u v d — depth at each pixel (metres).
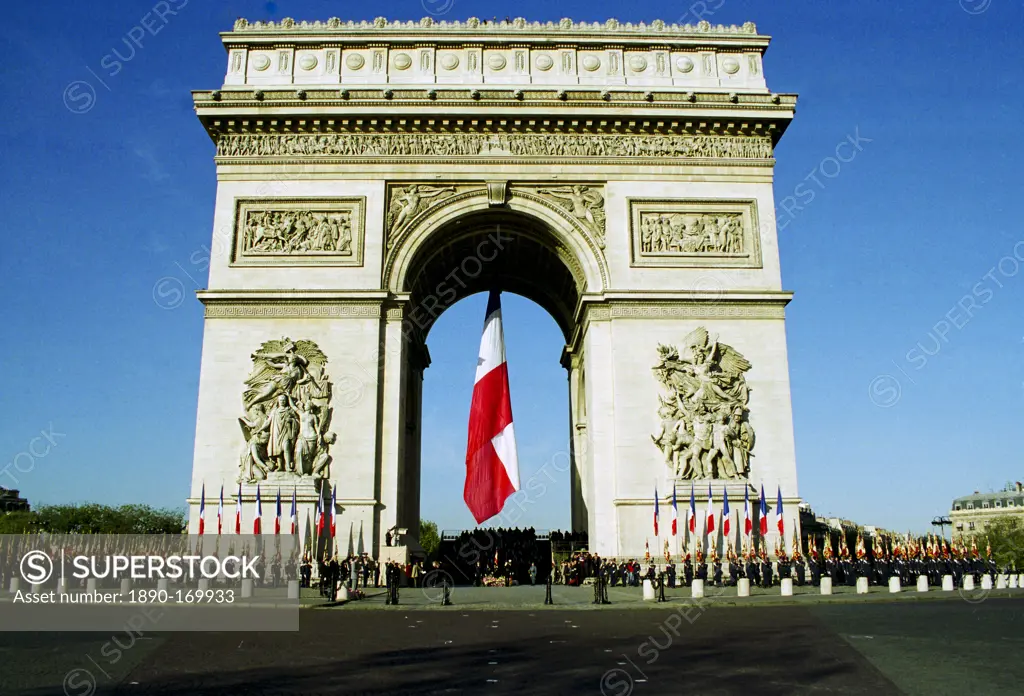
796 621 43.03
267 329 72.75
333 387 71.69
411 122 76.81
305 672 28.44
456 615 48.22
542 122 77.12
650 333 73.81
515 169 76.94
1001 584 77.06
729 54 80.75
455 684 26.23
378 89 76.44
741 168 77.69
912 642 34.97
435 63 79.31
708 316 74.25
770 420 72.19
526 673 28.14
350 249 75.06
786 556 67.19
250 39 79.19
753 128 78.00
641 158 77.31
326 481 69.81
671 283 75.19
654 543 69.38
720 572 64.25
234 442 70.38
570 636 37.66
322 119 76.38
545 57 79.94
